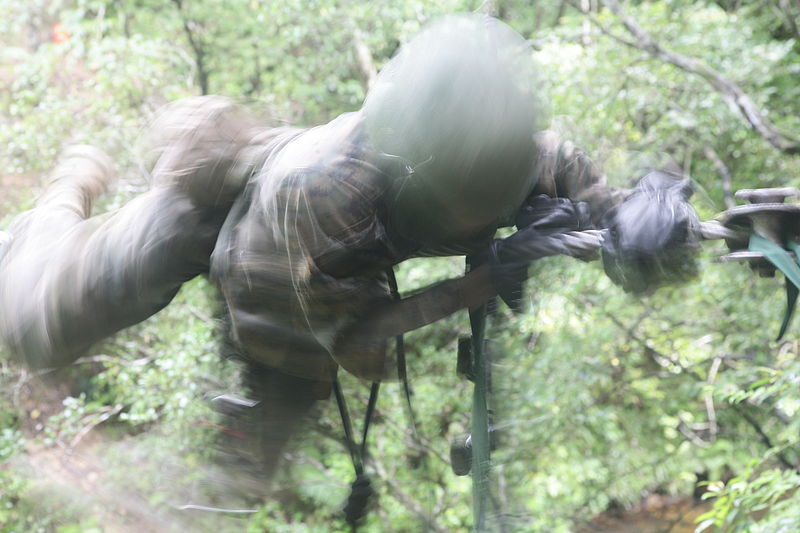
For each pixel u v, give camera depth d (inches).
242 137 86.5
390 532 264.2
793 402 199.6
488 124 69.7
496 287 81.4
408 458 279.0
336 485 255.9
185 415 244.2
